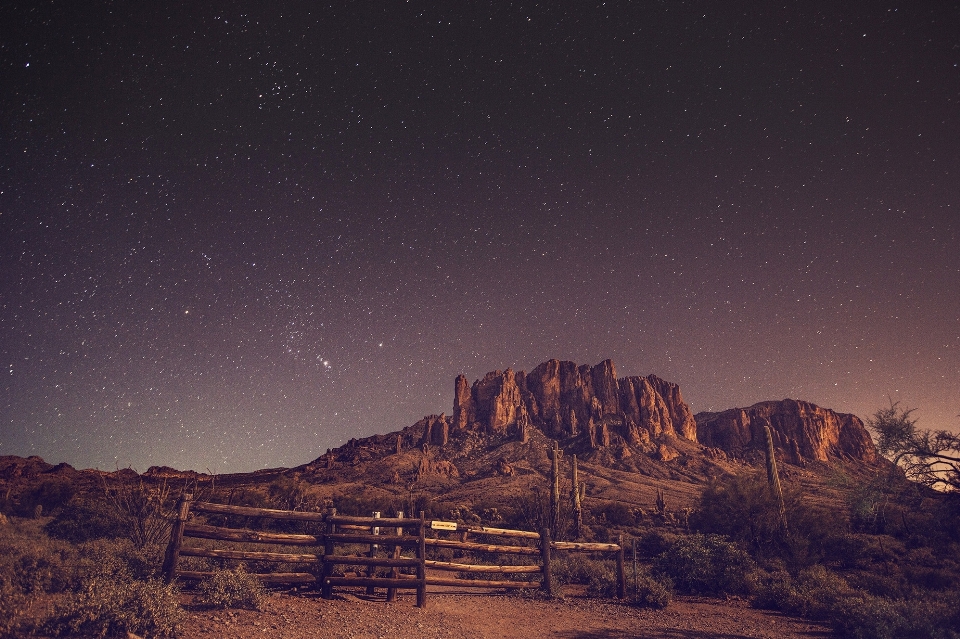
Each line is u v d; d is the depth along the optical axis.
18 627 4.84
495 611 9.26
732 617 10.20
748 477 25.20
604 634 8.19
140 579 7.23
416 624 7.63
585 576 14.05
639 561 17.97
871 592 12.60
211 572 7.85
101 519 13.39
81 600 5.32
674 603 11.50
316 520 8.97
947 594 11.18
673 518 47.00
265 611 7.22
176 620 5.81
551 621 8.84
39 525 15.82
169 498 10.85
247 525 19.78
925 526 9.63
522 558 14.35
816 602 10.80
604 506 50.19
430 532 10.12
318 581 8.81
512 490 87.62
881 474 9.91
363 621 7.41
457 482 104.75
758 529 20.28
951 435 9.35
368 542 9.11
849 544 18.64
